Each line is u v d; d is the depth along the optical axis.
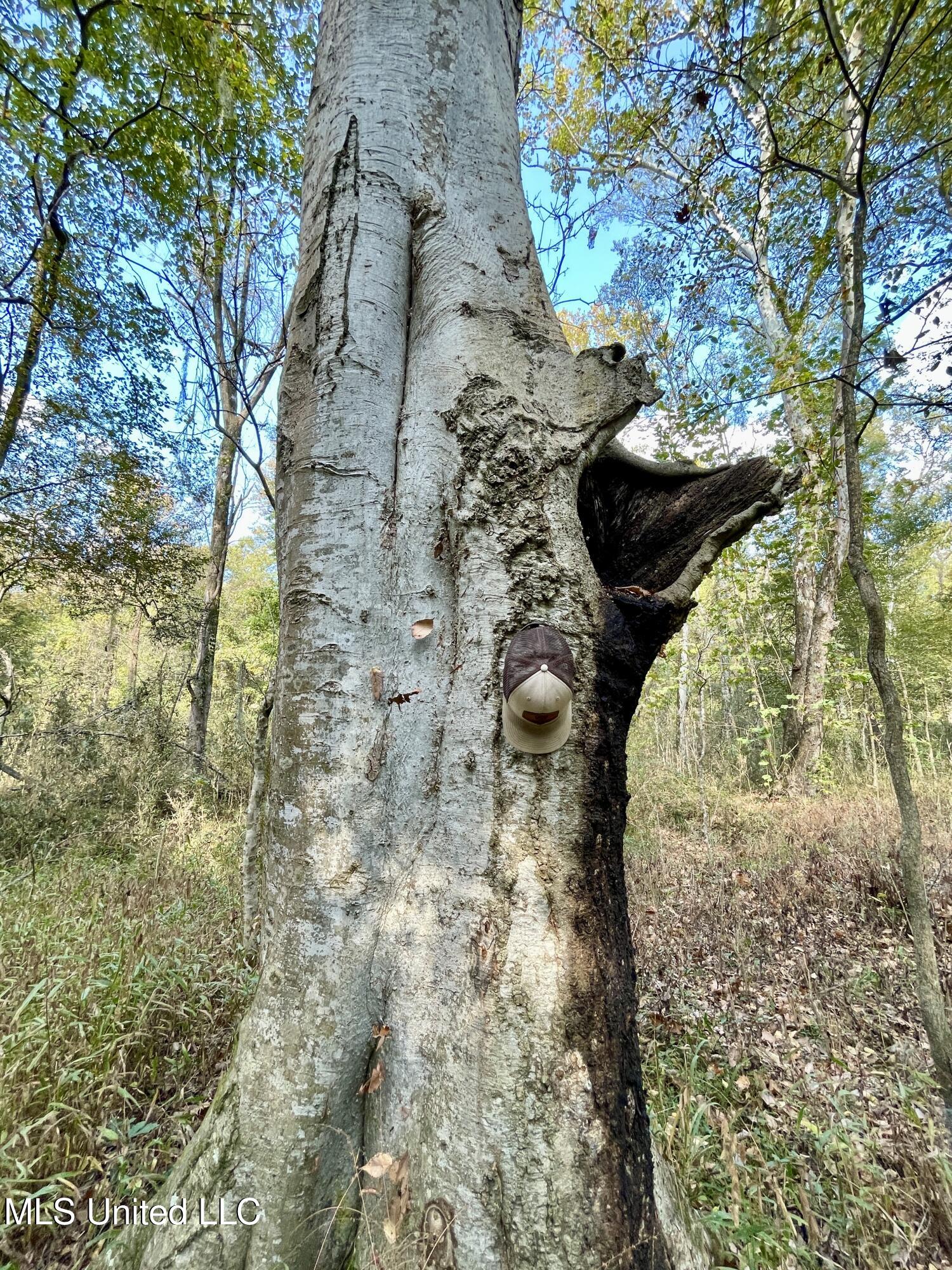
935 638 15.05
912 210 4.08
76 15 5.55
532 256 2.17
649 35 4.88
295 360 2.06
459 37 2.26
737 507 2.16
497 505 1.80
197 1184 1.58
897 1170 2.23
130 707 9.92
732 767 12.16
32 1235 1.83
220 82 5.90
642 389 1.93
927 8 3.33
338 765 1.73
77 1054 2.46
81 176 6.66
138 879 5.07
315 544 1.85
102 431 7.69
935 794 8.76
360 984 1.65
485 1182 1.41
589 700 1.70
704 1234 1.71
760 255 6.50
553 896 1.57
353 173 2.05
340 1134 1.61
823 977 3.70
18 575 7.64
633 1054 1.60
